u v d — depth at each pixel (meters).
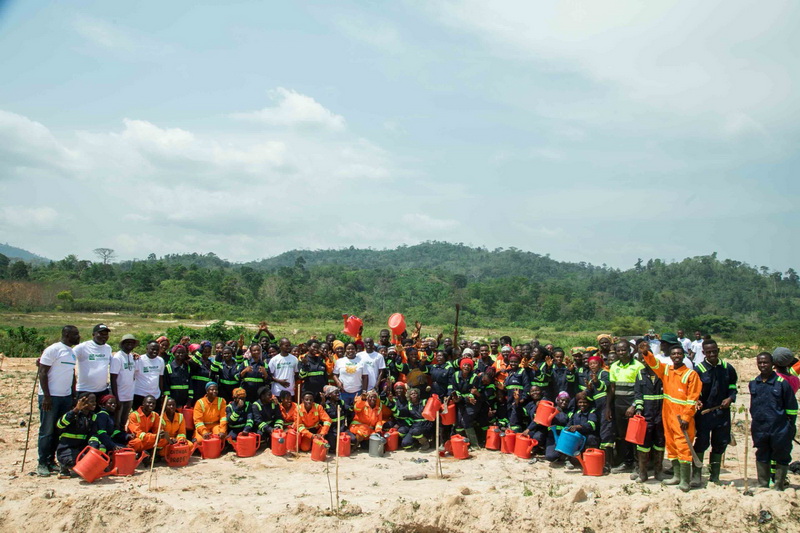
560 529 6.62
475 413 11.36
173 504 7.51
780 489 7.87
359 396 11.35
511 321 82.00
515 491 8.12
